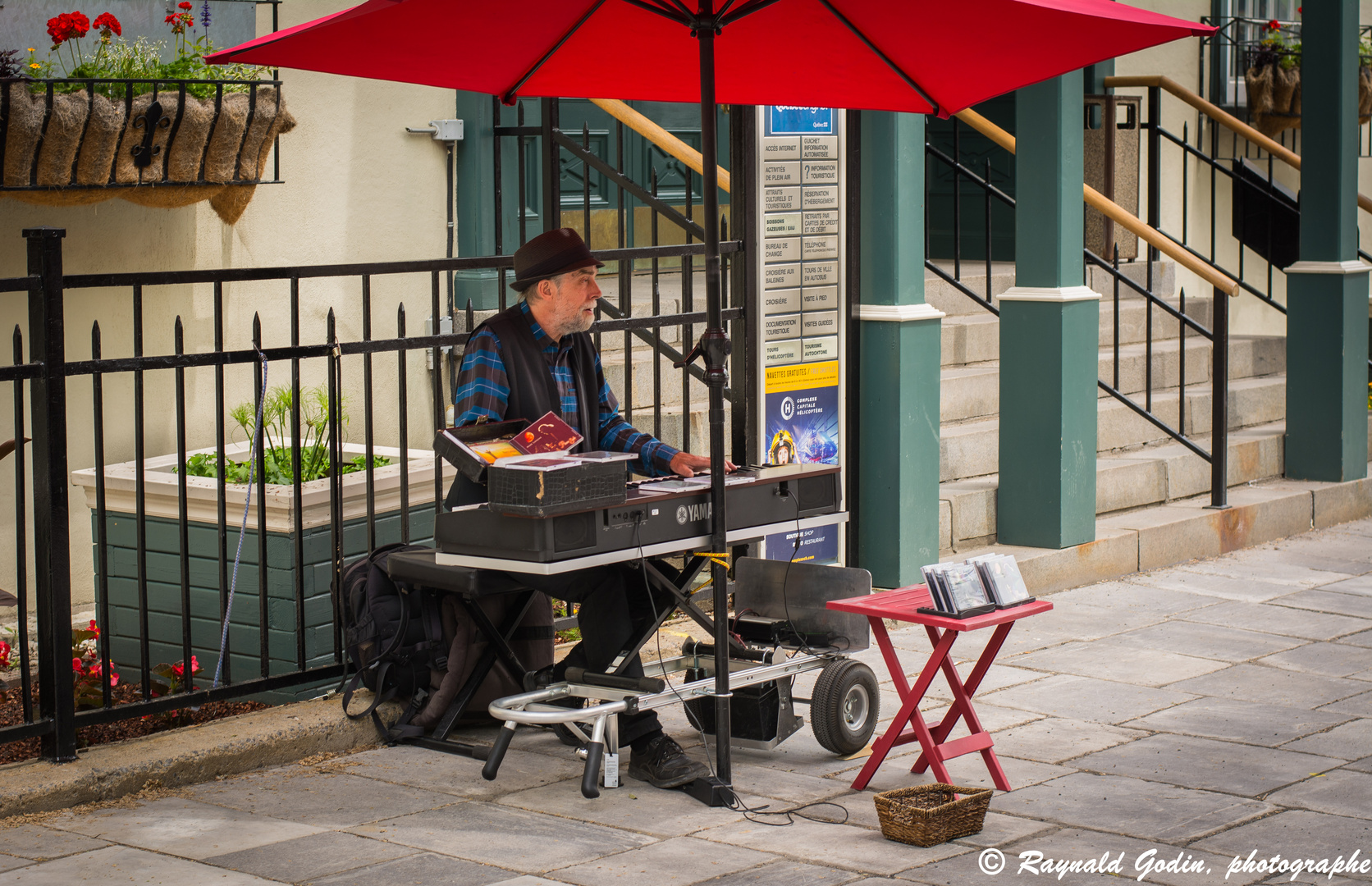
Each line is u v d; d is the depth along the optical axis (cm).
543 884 355
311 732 457
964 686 431
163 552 525
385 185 712
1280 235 1143
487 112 745
